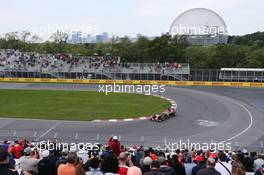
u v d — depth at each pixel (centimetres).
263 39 10888
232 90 5941
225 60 8675
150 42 9438
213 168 871
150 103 4856
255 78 6384
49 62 7175
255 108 4644
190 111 4428
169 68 6662
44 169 1095
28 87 6156
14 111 4325
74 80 6744
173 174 1035
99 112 4316
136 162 1573
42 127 3606
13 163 1233
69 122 3841
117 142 1853
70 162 912
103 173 855
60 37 11375
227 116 4212
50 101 4956
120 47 10088
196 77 6606
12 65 7075
